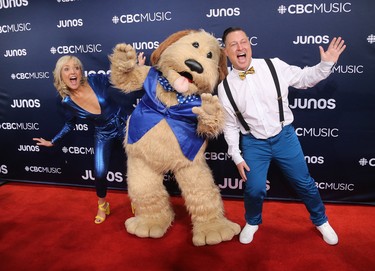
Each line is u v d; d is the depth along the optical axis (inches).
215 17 108.9
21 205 121.7
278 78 81.5
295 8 103.4
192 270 80.4
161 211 99.1
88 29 120.3
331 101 108.3
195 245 91.0
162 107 90.5
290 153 85.8
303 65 106.3
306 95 109.3
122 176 131.9
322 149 112.6
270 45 107.0
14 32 128.5
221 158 120.4
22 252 90.5
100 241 95.0
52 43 125.3
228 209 114.1
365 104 106.3
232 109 85.0
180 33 94.4
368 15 100.0
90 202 123.4
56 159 137.6
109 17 117.5
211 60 87.8
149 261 84.7
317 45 104.5
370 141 108.7
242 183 121.3
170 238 95.7
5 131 140.6
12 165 143.9
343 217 104.7
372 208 111.0
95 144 105.5
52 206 120.3
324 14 102.3
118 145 115.0
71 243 94.4
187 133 90.7
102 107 100.8
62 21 122.3
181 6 110.7
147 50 116.6
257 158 87.0
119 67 90.9
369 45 102.0
